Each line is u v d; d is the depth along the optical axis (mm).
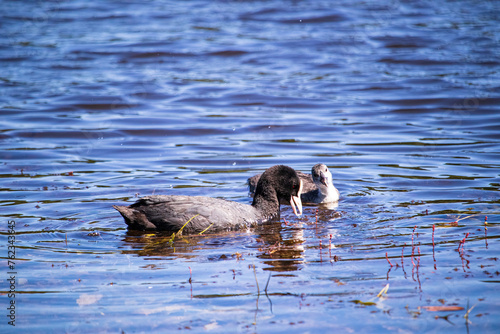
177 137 19500
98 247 10539
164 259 9875
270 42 33031
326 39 33312
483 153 16812
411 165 16094
